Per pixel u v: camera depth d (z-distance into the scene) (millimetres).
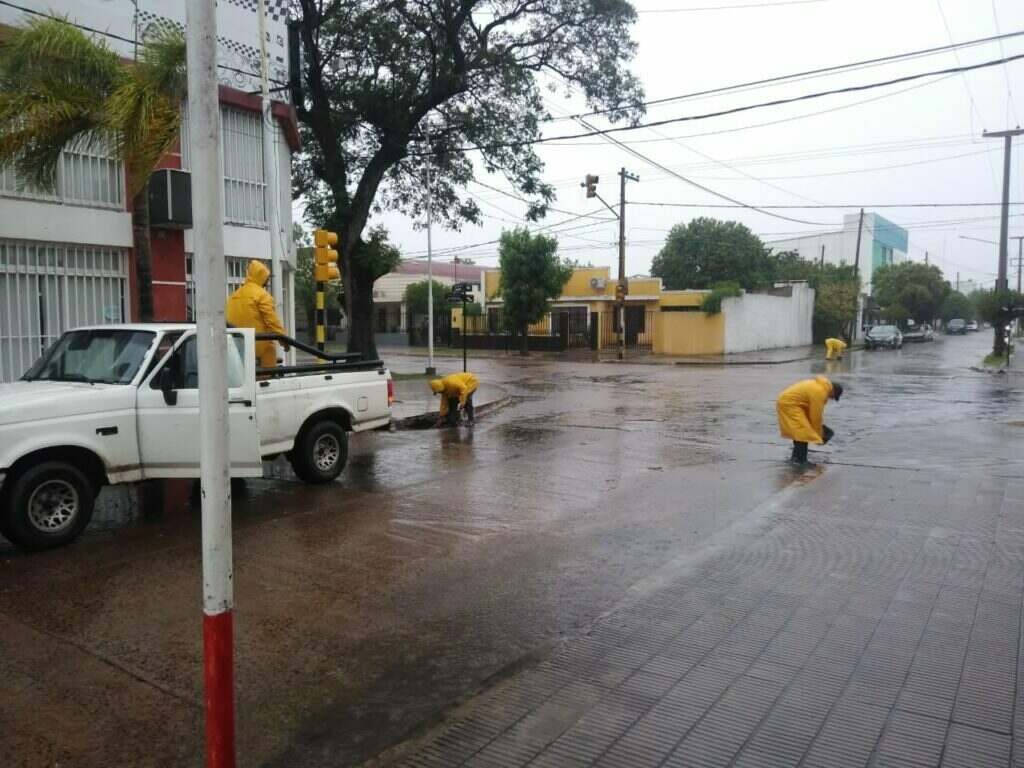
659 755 3473
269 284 15898
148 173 10398
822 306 51688
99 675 4305
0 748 3590
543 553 6516
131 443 7004
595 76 22438
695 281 54406
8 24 11406
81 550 6543
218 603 2842
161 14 13141
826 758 3424
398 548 6656
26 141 9750
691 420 15031
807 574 5871
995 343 35656
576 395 20172
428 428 14156
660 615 5102
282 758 3533
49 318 12109
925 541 6684
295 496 8570
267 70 13508
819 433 10711
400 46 20703
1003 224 34938
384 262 22703
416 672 4371
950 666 4297
